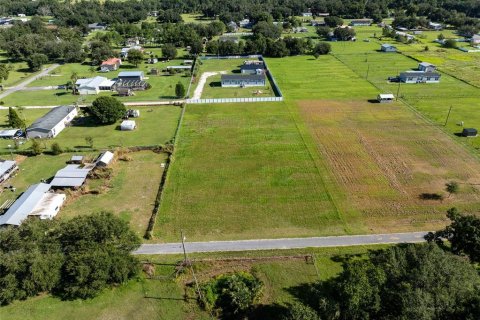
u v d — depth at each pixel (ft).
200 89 443.32
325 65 533.55
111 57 564.30
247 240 194.80
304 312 136.05
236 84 450.71
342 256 181.16
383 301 138.92
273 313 153.89
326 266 175.73
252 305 156.66
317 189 237.45
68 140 311.88
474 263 166.30
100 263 160.66
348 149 286.46
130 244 177.17
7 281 158.40
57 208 220.64
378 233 197.36
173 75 502.38
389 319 133.39
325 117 346.74
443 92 405.18
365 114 351.46
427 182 241.96
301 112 359.66
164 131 324.60
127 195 236.84
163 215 216.13
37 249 169.48
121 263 164.25
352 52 606.55
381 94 384.88
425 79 439.63
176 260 181.57
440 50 598.75
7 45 593.01
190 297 162.20
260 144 296.92
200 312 156.04
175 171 261.44
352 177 249.55
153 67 543.80
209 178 252.01
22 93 440.45
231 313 155.22
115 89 439.63
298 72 501.56
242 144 297.74
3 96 429.79
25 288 159.84
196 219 212.43
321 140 302.04
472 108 358.43
